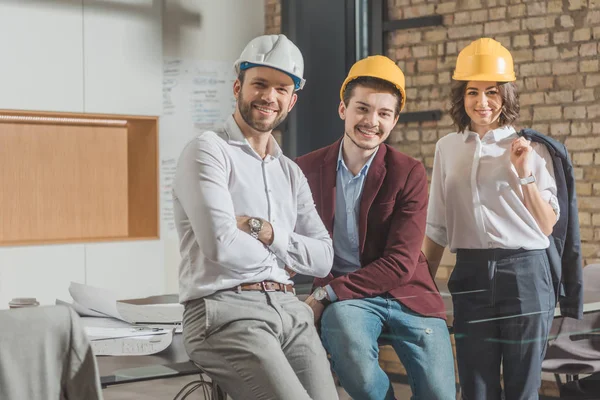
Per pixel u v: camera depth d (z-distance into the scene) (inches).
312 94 229.1
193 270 99.5
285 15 231.9
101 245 213.3
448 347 120.6
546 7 159.0
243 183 103.2
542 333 136.3
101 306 110.1
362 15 214.8
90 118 220.1
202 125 239.6
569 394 136.4
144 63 227.5
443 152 143.3
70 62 213.3
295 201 109.2
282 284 103.3
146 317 107.4
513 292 136.5
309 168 126.2
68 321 76.0
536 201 137.7
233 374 93.6
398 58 193.0
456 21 177.3
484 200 138.3
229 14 239.3
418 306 120.8
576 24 154.7
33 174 209.2
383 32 199.5
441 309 123.7
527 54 161.2
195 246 99.9
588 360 136.3
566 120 154.6
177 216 102.1
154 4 228.5
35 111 207.2
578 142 153.0
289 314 100.3
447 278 140.0
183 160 100.0
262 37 107.0
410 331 119.0
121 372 89.5
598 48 152.3
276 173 107.7
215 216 96.9
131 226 225.9
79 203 219.0
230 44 242.2
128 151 229.1
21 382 73.1
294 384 92.4
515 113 141.5
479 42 143.6
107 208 224.1
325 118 231.1
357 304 118.3
